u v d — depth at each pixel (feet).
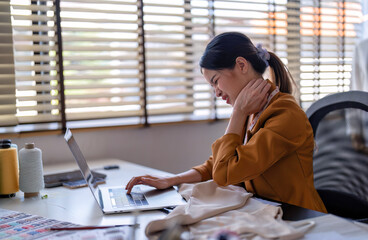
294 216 3.41
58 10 7.14
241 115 4.55
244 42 4.69
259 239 2.83
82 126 7.37
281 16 9.55
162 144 8.18
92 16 7.47
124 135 7.80
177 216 3.12
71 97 7.36
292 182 4.37
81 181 5.30
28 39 6.97
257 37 9.21
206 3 8.59
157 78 8.22
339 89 10.47
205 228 3.08
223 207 3.47
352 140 4.55
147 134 8.02
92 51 7.46
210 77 4.78
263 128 4.34
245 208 3.57
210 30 8.64
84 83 7.49
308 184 4.44
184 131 8.39
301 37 9.87
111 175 5.72
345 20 10.60
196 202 3.74
